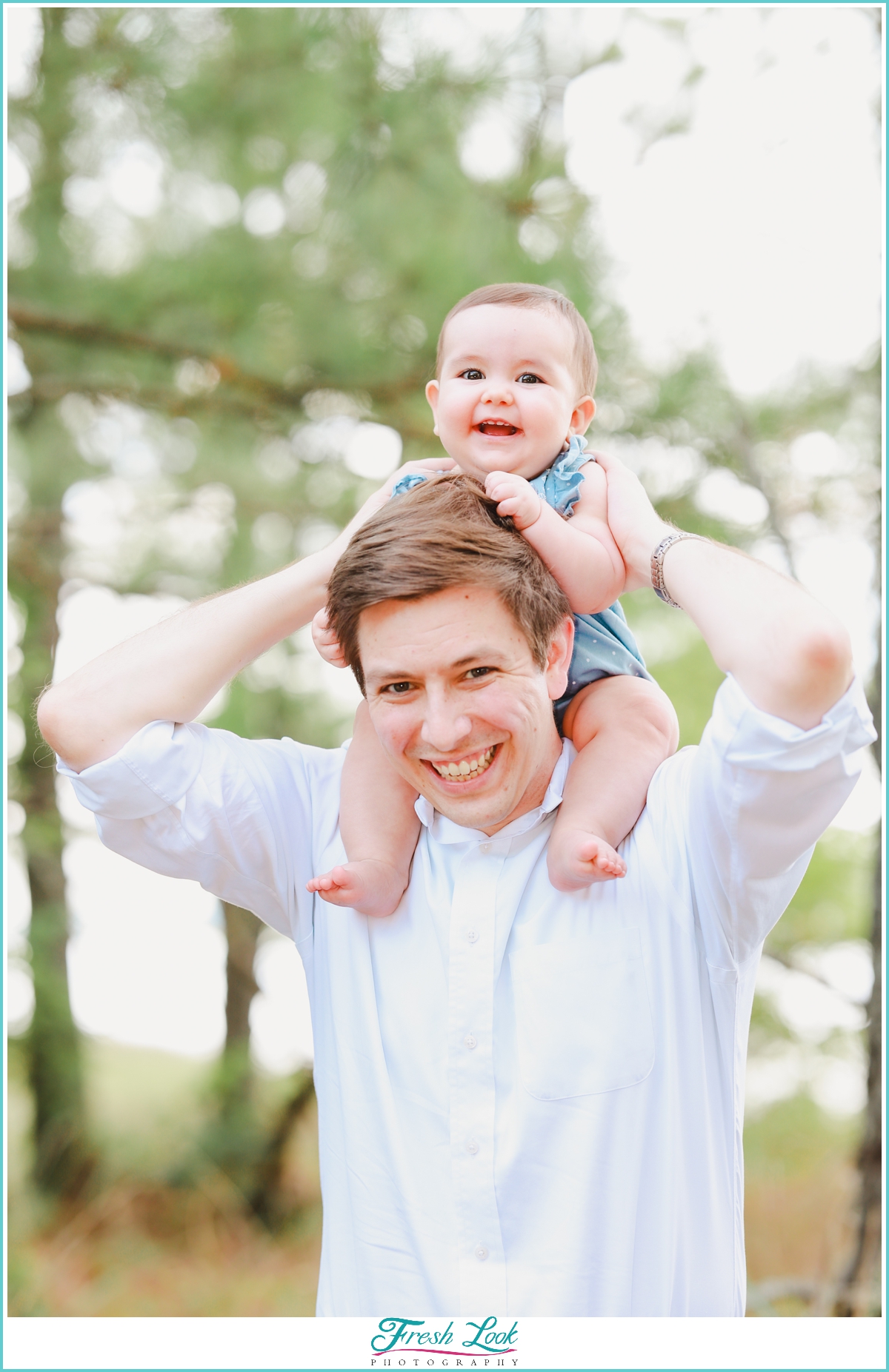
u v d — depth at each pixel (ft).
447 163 13.91
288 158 15.11
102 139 15.35
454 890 5.66
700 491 15.20
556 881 5.42
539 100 14.19
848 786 4.82
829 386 15.93
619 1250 5.15
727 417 15.03
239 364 15.11
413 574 4.91
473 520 5.15
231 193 15.69
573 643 5.94
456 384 6.18
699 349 14.84
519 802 5.56
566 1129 5.27
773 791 4.75
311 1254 21.08
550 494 5.84
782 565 15.23
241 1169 21.66
